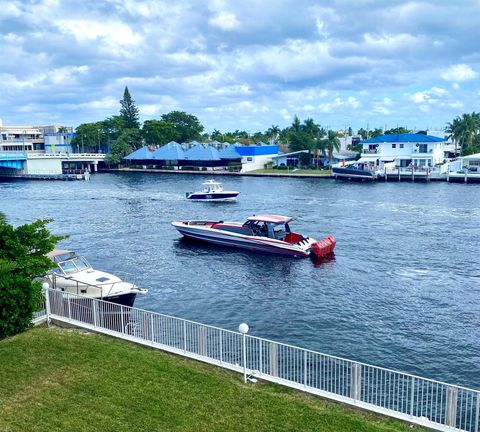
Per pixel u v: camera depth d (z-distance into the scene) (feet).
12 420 47.03
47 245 74.69
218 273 130.41
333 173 385.70
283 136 593.83
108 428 45.78
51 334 66.13
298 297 109.50
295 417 47.47
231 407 49.16
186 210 242.78
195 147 490.90
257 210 238.68
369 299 107.45
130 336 64.44
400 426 46.21
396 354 80.38
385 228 186.91
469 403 63.77
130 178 429.38
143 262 142.00
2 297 64.18
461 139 457.68
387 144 414.82
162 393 51.62
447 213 219.41
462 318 95.71
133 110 606.14
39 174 447.01
